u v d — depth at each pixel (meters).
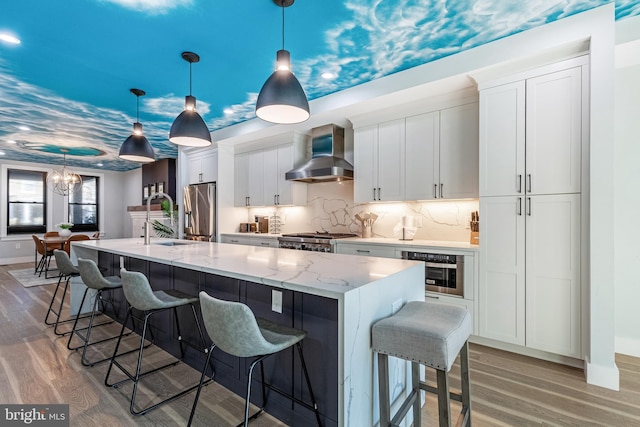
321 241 3.91
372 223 4.00
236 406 1.91
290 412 1.75
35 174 7.68
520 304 2.57
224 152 5.34
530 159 2.52
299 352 1.62
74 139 5.40
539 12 2.21
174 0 2.07
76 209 8.31
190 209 5.63
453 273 2.91
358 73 3.12
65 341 2.88
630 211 2.64
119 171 9.04
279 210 5.29
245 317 1.30
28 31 2.38
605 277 2.16
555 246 2.42
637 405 1.93
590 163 2.22
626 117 2.64
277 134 4.67
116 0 2.06
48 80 3.19
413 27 2.38
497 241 2.68
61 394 2.02
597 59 2.18
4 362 2.46
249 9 2.17
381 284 1.55
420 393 1.79
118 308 3.43
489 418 1.80
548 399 1.99
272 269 1.79
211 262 2.04
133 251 2.68
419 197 3.39
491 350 2.71
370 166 3.76
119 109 4.00
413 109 3.43
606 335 2.16
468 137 3.09
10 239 7.28
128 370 2.34
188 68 2.99
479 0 2.09
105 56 2.76
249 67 2.98
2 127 4.73
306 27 2.38
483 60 2.61
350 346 1.32
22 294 4.52
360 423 1.38
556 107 2.41
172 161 7.13
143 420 1.78
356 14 2.23
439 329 1.33
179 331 2.52
